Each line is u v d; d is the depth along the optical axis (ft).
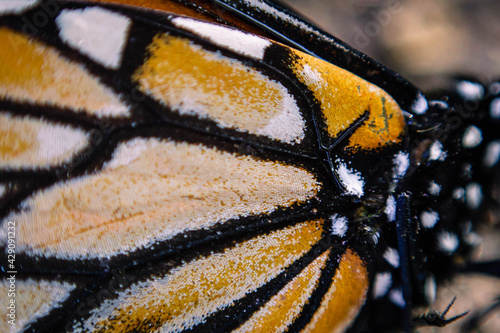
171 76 0.24
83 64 0.23
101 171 0.24
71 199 0.24
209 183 0.24
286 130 0.24
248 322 0.24
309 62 0.24
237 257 0.24
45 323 0.23
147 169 0.24
